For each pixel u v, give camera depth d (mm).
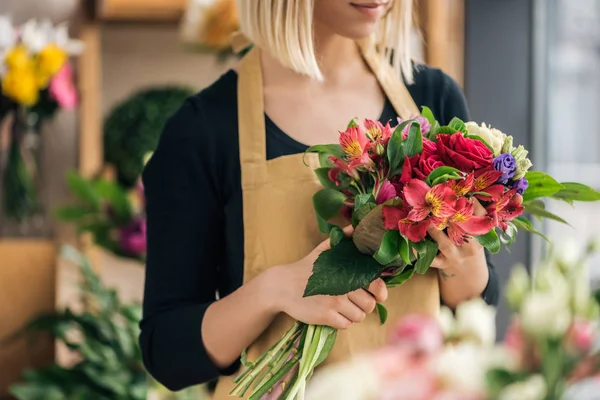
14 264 3324
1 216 3629
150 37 3660
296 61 1403
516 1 2881
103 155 3600
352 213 1284
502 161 1157
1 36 3410
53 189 3660
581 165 2951
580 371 551
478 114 2900
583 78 2932
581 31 2932
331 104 1519
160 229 1515
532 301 603
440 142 1190
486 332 611
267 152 1475
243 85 1525
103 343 3127
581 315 633
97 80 3564
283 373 1294
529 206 1347
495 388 481
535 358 553
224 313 1399
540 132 2951
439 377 455
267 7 1408
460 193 1141
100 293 3182
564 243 833
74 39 3668
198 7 3266
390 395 440
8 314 3312
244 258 1468
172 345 1448
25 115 3469
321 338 1302
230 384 1466
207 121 1504
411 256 1231
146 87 3662
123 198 3230
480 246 1230
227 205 1496
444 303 1494
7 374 3324
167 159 1519
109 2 3379
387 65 1559
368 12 1368
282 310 1346
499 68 2898
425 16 2826
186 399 2910
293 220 1434
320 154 1351
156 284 1512
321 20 1427
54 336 3361
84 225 3240
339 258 1228
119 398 3021
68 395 3000
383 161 1241
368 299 1284
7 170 3482
